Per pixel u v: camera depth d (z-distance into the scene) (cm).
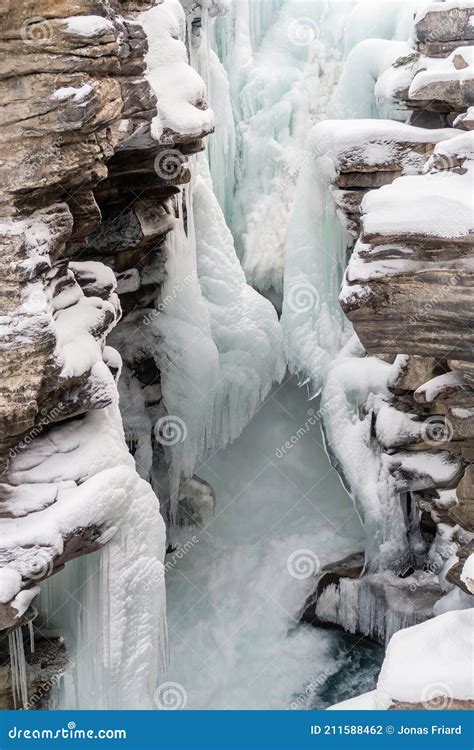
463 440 1022
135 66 1011
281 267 1712
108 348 1097
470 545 1015
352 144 1360
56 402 937
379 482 1405
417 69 1285
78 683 1023
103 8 858
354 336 1530
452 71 1200
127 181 1277
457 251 920
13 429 881
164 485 1489
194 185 1462
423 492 1385
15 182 847
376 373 1446
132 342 1406
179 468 1488
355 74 1544
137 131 1094
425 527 1427
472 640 816
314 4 1723
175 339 1415
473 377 952
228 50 1695
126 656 1021
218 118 1600
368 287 950
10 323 849
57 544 889
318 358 1549
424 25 1255
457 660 797
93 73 862
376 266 947
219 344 1527
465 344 940
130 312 1395
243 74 1689
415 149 1345
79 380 935
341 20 1698
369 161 1359
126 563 1002
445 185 959
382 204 948
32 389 870
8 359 848
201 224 1498
